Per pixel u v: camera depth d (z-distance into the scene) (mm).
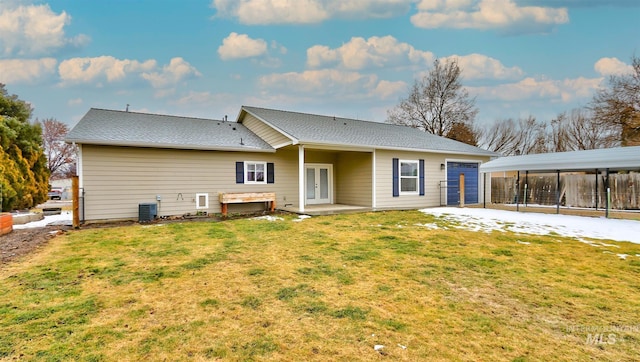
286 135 11516
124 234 7859
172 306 3760
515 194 16094
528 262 5633
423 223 9562
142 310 3648
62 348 2852
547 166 11688
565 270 5195
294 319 3439
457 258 5855
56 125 33281
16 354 2748
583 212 11977
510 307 3797
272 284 4488
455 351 2855
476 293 4223
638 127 19703
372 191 13227
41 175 17047
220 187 11555
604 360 2729
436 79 28078
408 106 29422
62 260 5613
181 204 10852
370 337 3078
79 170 9375
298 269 5168
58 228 8812
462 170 15789
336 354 2795
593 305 3861
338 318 3469
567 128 29234
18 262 5488
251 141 12648
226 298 3998
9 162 13453
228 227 8797
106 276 4793
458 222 9766
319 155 14727
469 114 27438
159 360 2691
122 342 2963
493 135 32688
